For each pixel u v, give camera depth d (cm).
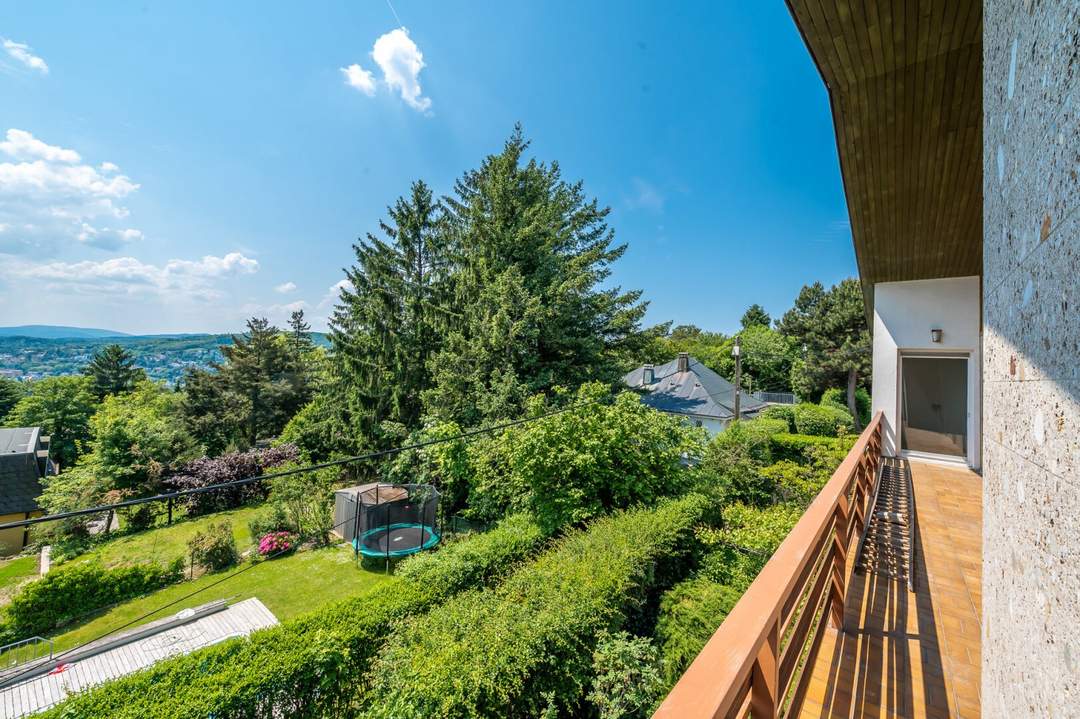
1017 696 80
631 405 1080
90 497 1605
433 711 439
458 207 1827
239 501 1838
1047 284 66
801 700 191
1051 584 64
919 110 341
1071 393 56
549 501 935
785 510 982
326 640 557
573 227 1820
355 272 1803
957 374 661
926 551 360
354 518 1291
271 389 2844
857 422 2309
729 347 3566
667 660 546
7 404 3662
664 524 765
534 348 1550
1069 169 55
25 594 943
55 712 457
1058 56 60
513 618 534
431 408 1467
